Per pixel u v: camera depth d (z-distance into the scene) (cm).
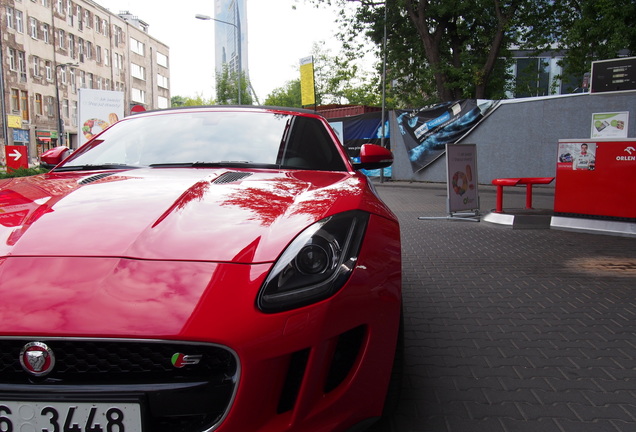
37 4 4816
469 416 229
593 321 360
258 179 233
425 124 1780
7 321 138
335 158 289
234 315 144
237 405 143
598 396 249
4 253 159
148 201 193
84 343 140
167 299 144
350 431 169
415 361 290
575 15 1911
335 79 4228
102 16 6094
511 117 1608
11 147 1894
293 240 167
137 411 138
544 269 513
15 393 137
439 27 2058
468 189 906
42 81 4909
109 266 153
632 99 1412
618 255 577
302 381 153
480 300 410
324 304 156
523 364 287
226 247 163
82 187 217
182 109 338
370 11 2239
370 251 179
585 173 736
